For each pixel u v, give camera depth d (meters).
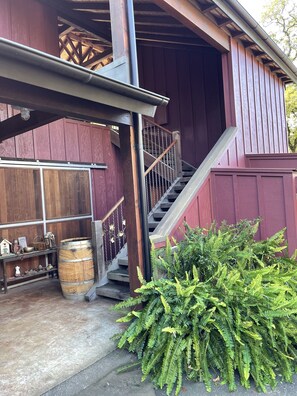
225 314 2.44
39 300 4.14
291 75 7.54
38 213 5.12
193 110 7.27
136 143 3.06
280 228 4.47
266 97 6.90
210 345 2.48
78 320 3.40
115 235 5.89
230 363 2.30
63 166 5.55
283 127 7.90
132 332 2.60
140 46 8.16
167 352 2.33
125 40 3.07
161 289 2.73
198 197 4.67
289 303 2.53
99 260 4.21
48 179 5.31
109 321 3.34
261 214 4.62
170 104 7.62
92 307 3.79
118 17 3.08
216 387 2.31
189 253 3.23
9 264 4.75
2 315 3.63
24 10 5.04
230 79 5.45
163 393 2.26
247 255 3.25
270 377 2.30
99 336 3.01
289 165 5.50
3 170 4.67
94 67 9.02
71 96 2.35
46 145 5.30
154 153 6.91
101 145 6.41
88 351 2.74
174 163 5.76
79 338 2.98
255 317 2.48
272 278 3.00
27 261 4.99
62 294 4.36
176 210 4.25
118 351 2.80
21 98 2.03
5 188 4.69
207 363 2.43
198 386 2.33
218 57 6.89
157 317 2.62
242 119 5.76
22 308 3.85
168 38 6.61
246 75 5.98
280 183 4.46
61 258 4.16
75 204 5.77
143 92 2.66
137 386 2.35
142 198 3.09
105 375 2.49
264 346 2.47
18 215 4.84
